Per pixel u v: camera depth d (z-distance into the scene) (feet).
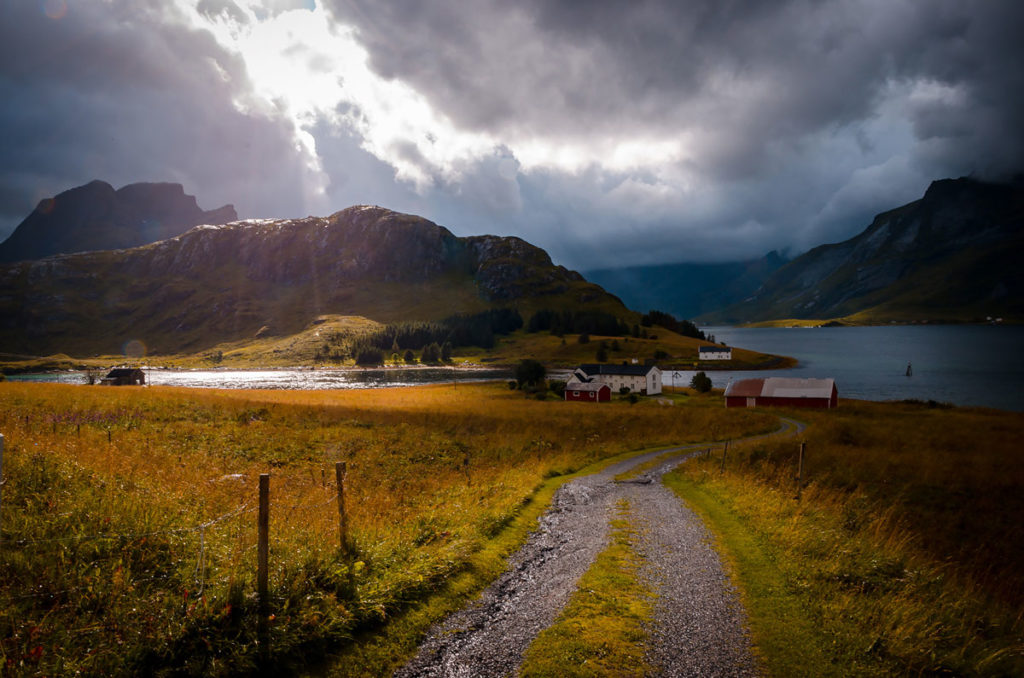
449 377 571.28
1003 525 69.56
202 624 24.50
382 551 36.29
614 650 27.55
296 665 24.34
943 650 27.96
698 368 596.29
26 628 22.13
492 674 25.45
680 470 87.66
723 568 39.99
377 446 90.12
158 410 98.73
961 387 388.78
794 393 246.06
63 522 30.42
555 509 59.62
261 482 27.30
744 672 25.93
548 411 180.65
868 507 63.87
